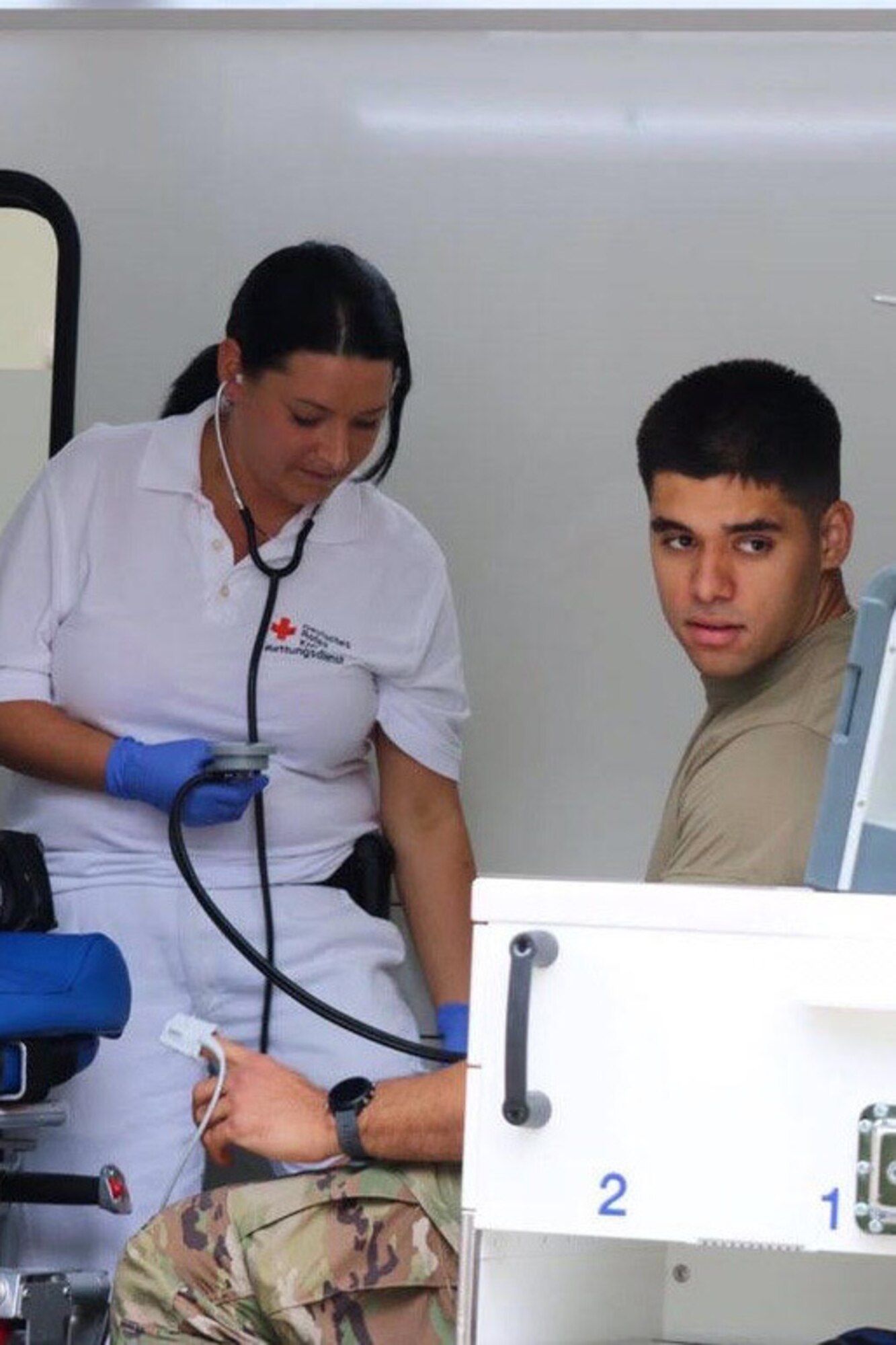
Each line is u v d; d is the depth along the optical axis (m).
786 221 15.93
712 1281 9.91
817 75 15.91
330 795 14.66
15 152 16.33
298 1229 10.29
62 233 16.28
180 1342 10.45
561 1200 7.74
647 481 10.88
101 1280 12.17
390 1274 10.15
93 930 14.07
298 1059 14.12
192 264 16.22
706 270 15.96
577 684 16.08
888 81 15.88
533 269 16.08
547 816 16.08
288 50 16.20
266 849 14.36
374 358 13.39
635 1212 7.68
